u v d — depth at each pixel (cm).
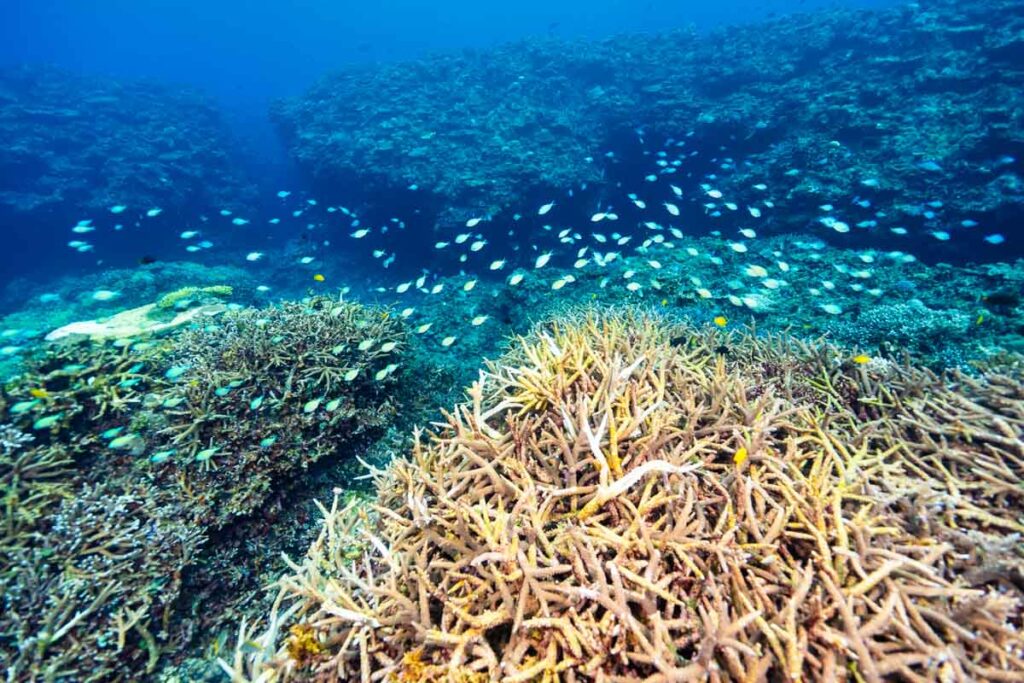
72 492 452
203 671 385
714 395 342
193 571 436
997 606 194
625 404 310
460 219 1656
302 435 540
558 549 234
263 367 577
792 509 239
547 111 2055
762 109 1806
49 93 2522
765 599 200
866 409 388
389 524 282
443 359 923
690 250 1243
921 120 1379
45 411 499
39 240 2175
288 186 3238
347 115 2300
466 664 210
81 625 363
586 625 199
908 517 250
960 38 1599
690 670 172
